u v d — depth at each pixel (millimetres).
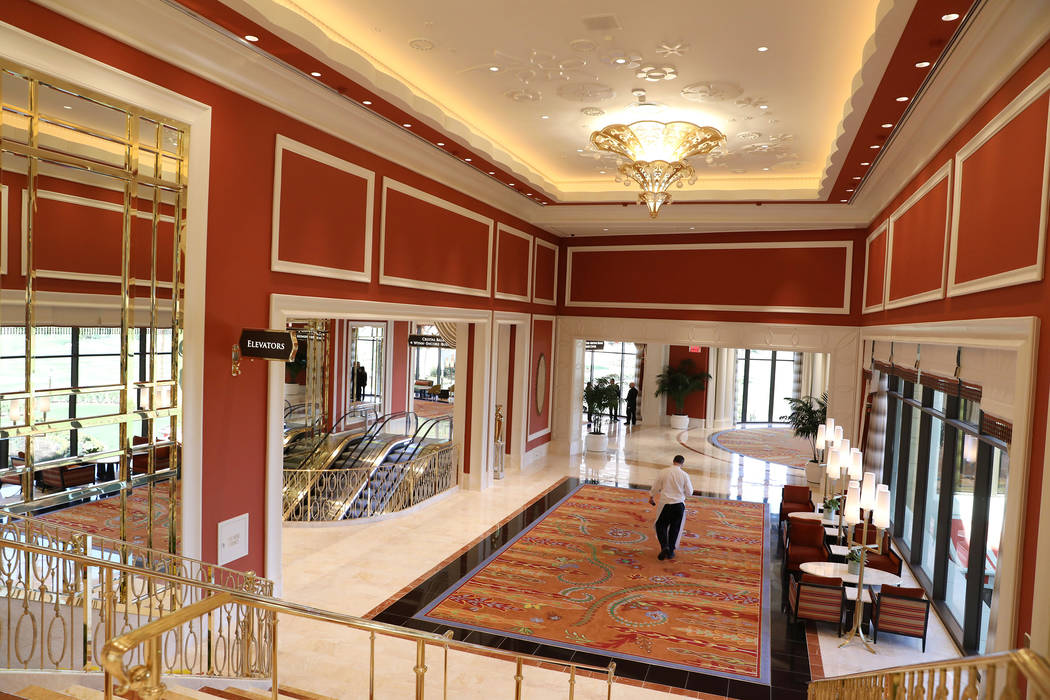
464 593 8617
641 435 22547
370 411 20859
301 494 11469
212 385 6637
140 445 5910
